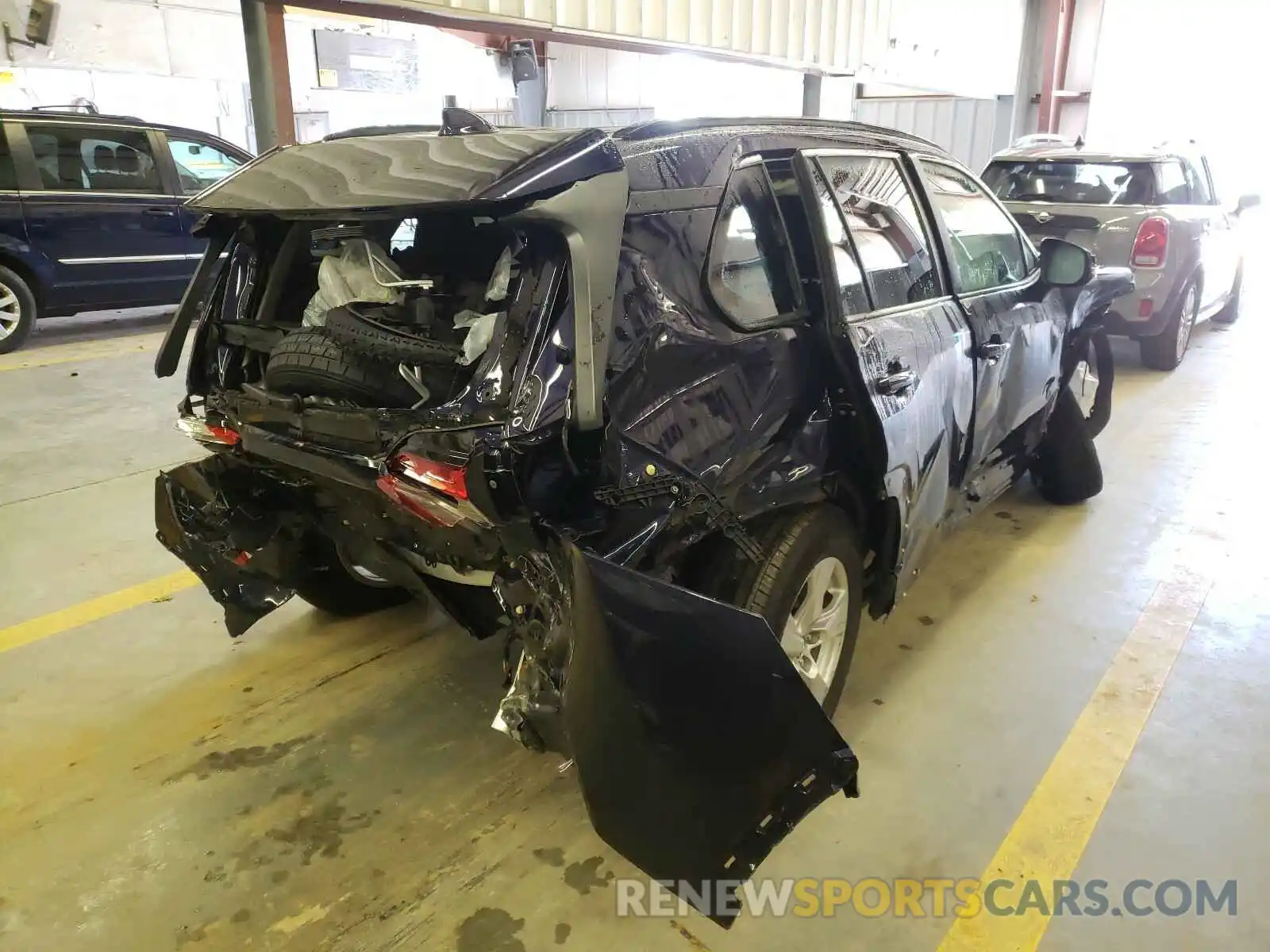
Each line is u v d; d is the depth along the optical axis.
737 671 1.82
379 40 14.21
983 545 4.16
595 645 1.75
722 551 2.39
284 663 3.21
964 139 13.70
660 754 1.77
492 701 2.98
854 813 2.46
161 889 2.22
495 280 2.10
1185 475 5.04
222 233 2.60
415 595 3.59
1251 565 3.94
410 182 1.94
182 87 14.20
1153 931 2.09
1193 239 7.00
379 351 2.14
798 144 2.59
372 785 2.59
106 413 6.07
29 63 10.14
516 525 1.88
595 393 1.89
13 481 4.86
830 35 9.91
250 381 2.64
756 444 2.30
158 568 3.92
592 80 16.34
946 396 2.96
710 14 8.24
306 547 3.05
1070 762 2.66
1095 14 13.06
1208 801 2.50
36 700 2.98
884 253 2.85
